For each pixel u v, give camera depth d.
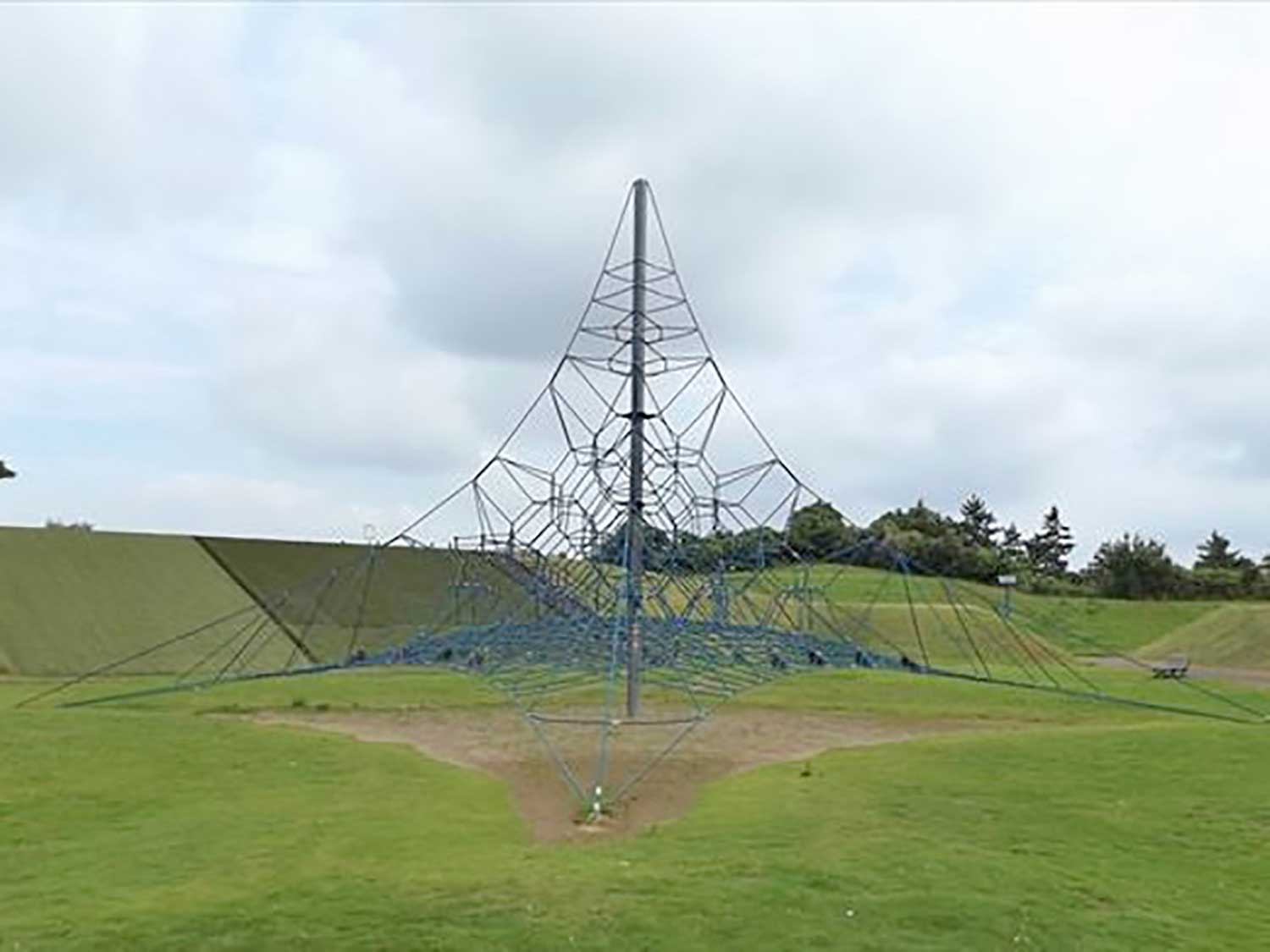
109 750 27.42
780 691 41.59
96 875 16.72
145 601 60.44
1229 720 35.59
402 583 68.06
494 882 16.02
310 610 62.88
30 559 61.44
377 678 45.41
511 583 57.56
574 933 13.99
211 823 20.16
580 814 21.75
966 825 20.44
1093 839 19.62
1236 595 109.31
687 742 30.77
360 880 16.19
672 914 14.66
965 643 67.12
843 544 80.25
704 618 45.31
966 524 146.88
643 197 40.84
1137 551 112.75
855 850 18.05
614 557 41.94
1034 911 15.20
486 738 31.39
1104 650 67.38
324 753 27.95
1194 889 16.78
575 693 40.84
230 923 14.38
